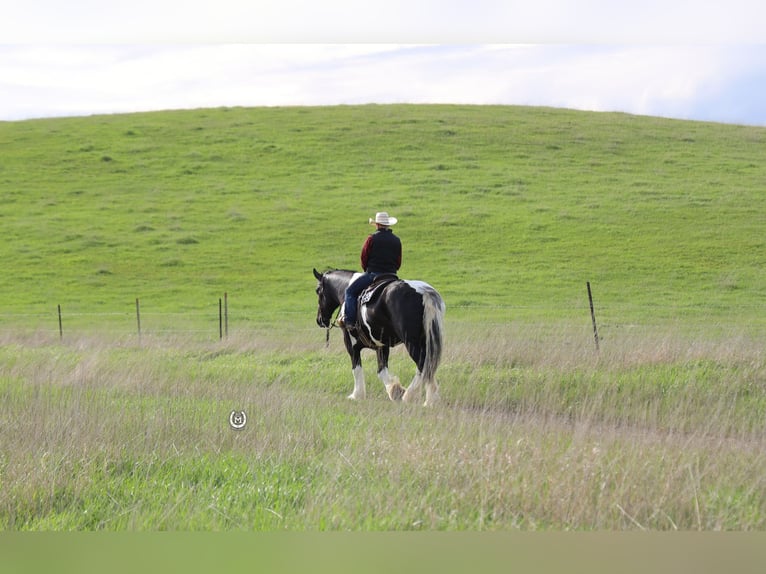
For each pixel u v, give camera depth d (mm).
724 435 11055
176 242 42969
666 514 7281
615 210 45406
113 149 59781
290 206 47875
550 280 35594
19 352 20344
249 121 66812
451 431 10109
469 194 49188
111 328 29375
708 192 48000
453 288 34688
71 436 9719
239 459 9312
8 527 7266
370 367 17422
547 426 10625
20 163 56688
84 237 43656
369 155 57562
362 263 15523
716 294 32875
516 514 7305
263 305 33562
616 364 15320
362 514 7246
